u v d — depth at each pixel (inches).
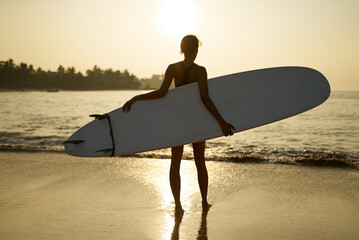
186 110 118.9
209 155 235.8
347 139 388.2
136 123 122.3
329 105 1100.5
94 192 144.9
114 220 109.8
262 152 256.7
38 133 427.5
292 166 196.7
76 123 569.9
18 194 141.6
